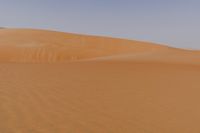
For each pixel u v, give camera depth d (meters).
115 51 55.38
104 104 6.48
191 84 10.27
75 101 6.57
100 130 4.68
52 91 7.52
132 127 4.96
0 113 5.22
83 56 46.78
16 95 6.77
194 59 26.20
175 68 16.66
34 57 42.78
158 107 6.52
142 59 25.42
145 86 9.37
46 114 5.37
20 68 12.99
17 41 51.62
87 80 9.99
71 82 9.29
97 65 16.30
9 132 4.30
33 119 5.01
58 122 4.94
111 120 5.28
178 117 5.77
